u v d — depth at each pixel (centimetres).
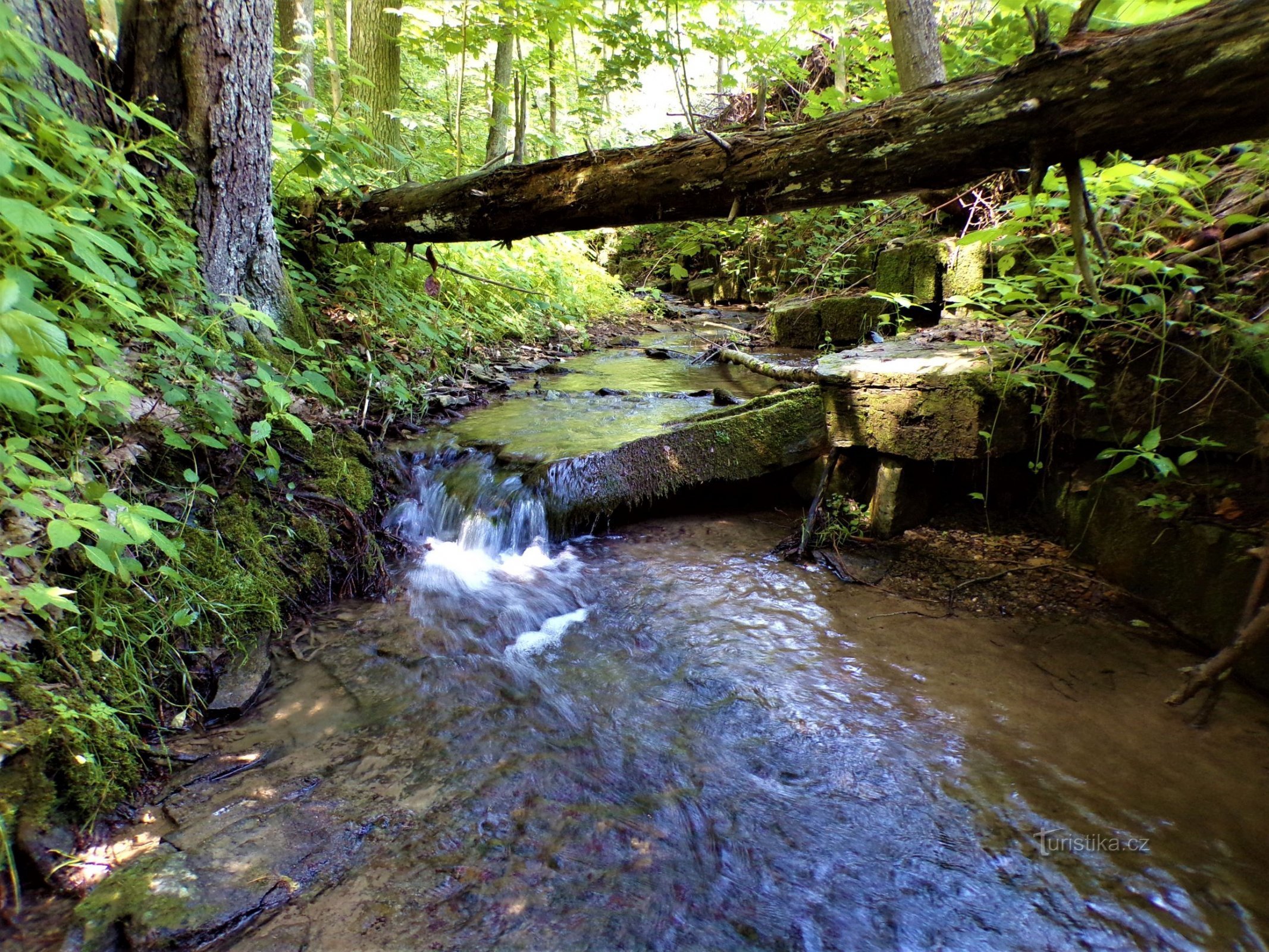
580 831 188
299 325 398
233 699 231
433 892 168
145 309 288
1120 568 287
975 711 233
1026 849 181
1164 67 204
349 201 453
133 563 222
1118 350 279
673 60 734
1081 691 241
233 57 331
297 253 480
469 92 1180
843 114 284
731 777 209
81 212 212
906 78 514
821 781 206
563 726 230
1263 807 191
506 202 380
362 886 169
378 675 256
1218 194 287
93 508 178
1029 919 163
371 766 210
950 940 158
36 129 244
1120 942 157
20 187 216
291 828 185
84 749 184
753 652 271
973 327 421
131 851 176
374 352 459
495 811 194
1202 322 251
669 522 392
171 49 320
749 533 376
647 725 232
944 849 182
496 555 352
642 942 157
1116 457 293
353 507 339
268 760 211
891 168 271
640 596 315
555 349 691
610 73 757
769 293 989
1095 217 291
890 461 349
